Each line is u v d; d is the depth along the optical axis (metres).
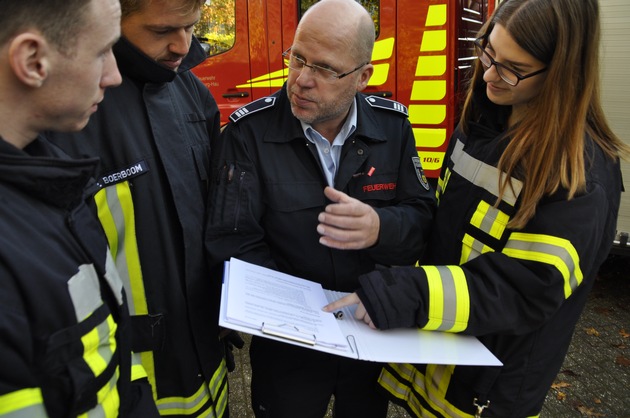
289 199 1.26
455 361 1.00
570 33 0.96
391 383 1.44
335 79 1.18
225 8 4.01
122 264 1.11
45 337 0.61
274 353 1.38
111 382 0.73
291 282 1.20
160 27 1.02
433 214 1.40
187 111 1.29
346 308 1.18
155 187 1.13
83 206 0.75
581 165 0.97
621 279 3.74
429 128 3.61
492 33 1.07
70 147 1.01
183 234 1.18
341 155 1.31
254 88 4.09
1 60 0.60
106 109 1.06
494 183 1.11
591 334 3.00
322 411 1.45
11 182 0.62
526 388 1.15
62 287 0.63
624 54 2.90
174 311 1.19
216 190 1.25
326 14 1.15
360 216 1.17
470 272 1.09
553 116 0.99
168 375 1.23
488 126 1.23
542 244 1.00
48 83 0.64
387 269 1.11
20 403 0.57
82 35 0.65
